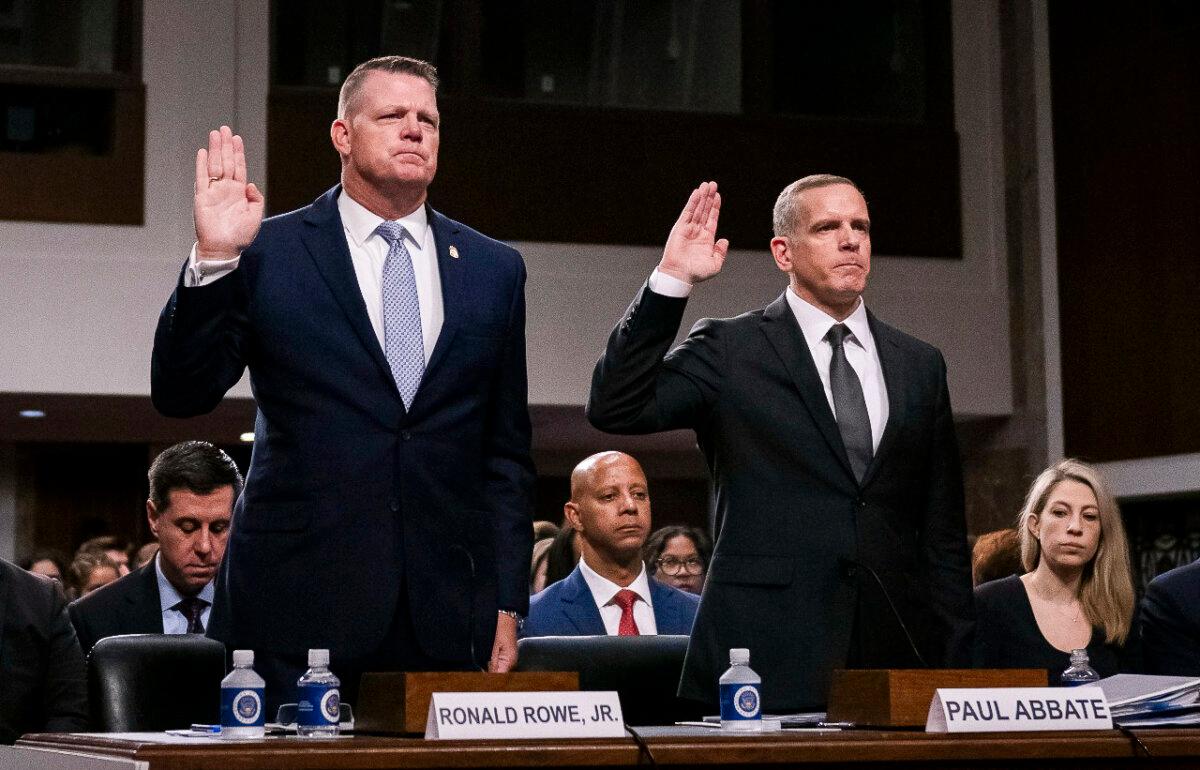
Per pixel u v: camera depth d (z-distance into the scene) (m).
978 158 9.24
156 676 2.87
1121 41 8.52
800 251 2.81
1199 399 8.03
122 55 8.21
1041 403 8.99
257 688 2.02
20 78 8.04
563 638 2.88
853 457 2.75
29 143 8.07
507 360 2.58
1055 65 8.96
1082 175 8.77
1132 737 2.04
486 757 1.81
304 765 1.75
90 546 7.02
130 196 8.12
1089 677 2.93
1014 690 2.05
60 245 8.01
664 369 2.80
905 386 2.80
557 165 8.66
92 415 8.83
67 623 3.55
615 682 2.87
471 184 8.55
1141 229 8.39
